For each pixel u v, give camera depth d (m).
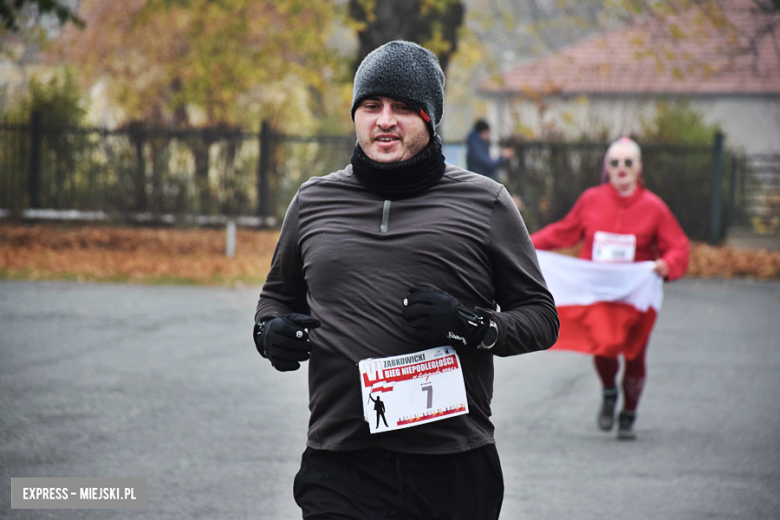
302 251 6.61
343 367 6.28
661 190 43.09
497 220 6.47
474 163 40.34
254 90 58.81
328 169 43.31
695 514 11.39
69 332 22.38
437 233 6.32
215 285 31.41
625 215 15.82
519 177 43.06
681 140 46.34
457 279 6.32
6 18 34.66
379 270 6.30
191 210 43.19
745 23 68.06
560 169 42.81
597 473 13.05
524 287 6.50
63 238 39.09
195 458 13.20
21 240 38.44
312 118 64.69
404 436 6.22
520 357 22.00
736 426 15.80
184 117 55.47
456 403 6.28
